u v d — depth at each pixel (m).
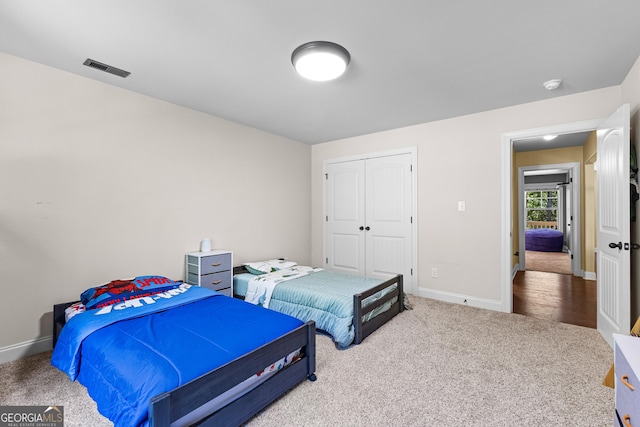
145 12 1.73
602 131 2.67
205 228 3.54
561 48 2.12
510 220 3.36
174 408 1.22
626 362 1.11
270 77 2.58
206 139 3.55
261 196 4.24
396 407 1.71
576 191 5.25
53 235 2.46
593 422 1.59
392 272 4.22
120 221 2.84
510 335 2.70
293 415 1.65
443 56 2.23
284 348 1.76
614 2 1.64
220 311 2.15
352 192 4.63
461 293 3.64
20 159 2.29
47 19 1.79
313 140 4.81
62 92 2.49
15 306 2.28
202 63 2.34
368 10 1.71
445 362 2.22
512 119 3.28
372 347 2.48
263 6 1.67
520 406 1.72
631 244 2.47
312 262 5.12
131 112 2.90
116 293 2.32
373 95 2.98
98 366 1.52
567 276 5.29
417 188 3.96
